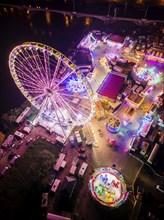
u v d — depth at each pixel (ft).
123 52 331.98
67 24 375.66
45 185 218.18
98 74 308.40
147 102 280.31
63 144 245.24
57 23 377.30
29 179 222.28
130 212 205.46
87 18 382.01
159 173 228.84
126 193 208.74
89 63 314.14
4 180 222.28
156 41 337.93
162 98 276.21
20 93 288.92
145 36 352.08
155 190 220.02
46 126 259.19
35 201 209.67
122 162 236.63
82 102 279.69
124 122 263.29
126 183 223.10
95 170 226.38
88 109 271.90
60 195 206.90
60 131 254.88
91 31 361.92
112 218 202.59
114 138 253.24
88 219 202.80
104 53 333.01
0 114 272.72
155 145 238.48
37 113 268.82
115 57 317.22
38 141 249.96
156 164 231.91
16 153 241.55
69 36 358.43
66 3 392.88
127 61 314.55
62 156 235.20
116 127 252.01
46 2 394.52
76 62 315.37
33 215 202.90
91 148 245.45
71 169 226.17
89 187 213.05
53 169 229.25
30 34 361.30
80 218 203.10
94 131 258.16
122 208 207.31
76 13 378.94
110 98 275.59
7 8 393.29
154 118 262.06
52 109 267.80
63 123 258.57
